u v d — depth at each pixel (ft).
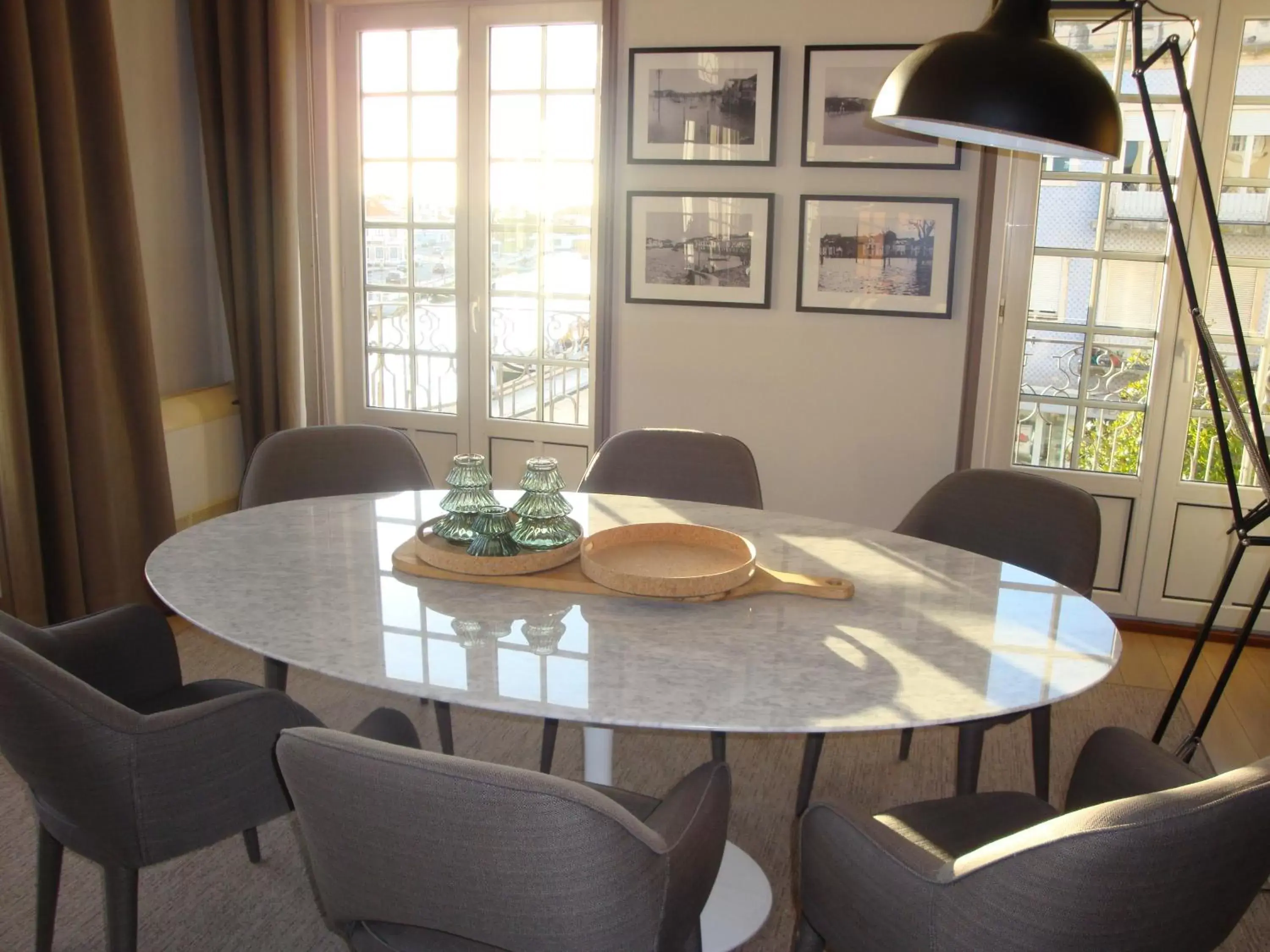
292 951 6.46
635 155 12.42
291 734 3.98
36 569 10.14
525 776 3.68
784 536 7.54
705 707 4.79
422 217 13.75
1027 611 6.12
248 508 8.59
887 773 8.89
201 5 12.37
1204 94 11.03
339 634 5.53
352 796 3.87
